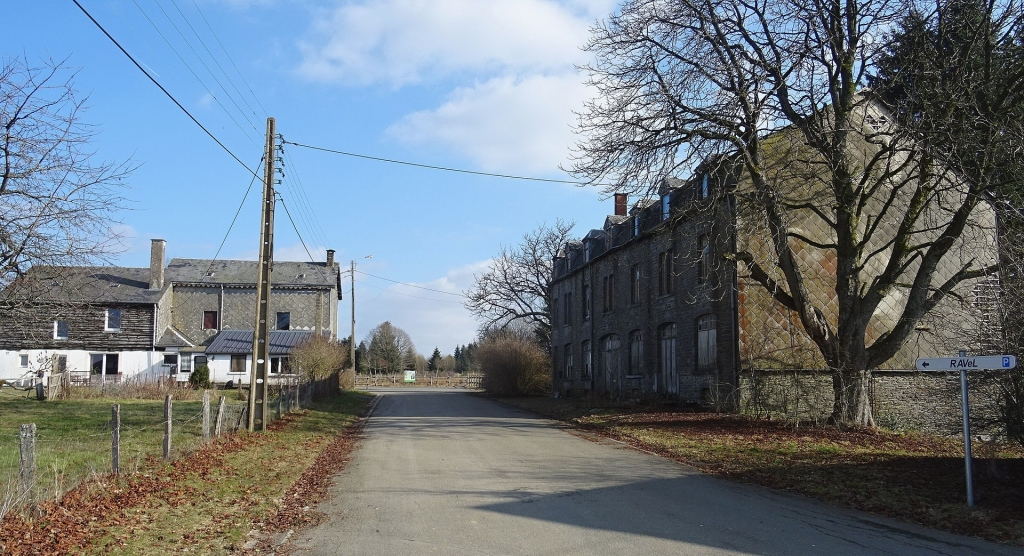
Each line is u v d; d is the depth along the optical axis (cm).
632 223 3238
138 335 4834
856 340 1741
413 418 2603
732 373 2273
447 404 3600
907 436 1620
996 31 1506
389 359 10188
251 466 1284
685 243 2670
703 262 2544
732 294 2289
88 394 3067
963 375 946
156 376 4344
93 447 1338
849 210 1739
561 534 809
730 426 1894
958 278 1623
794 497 1034
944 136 1512
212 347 4941
